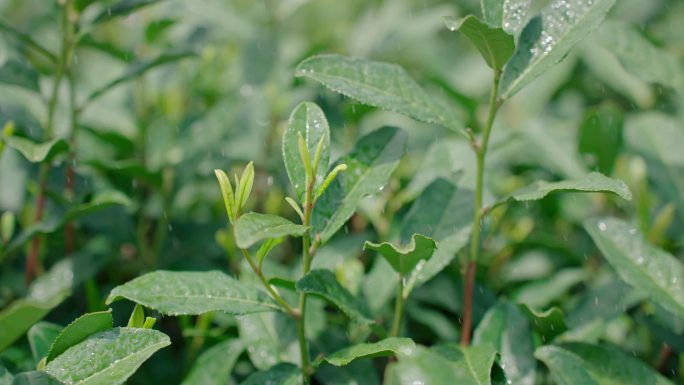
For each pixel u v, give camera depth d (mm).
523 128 979
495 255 917
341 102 992
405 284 823
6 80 883
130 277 932
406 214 873
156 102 1018
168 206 939
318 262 879
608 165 917
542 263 915
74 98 895
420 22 1091
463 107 1006
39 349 798
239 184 763
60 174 903
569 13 799
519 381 803
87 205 860
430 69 1084
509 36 770
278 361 819
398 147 804
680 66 909
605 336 856
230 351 823
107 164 897
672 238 906
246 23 1067
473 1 1210
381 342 768
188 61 1016
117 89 1009
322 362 787
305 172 781
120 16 886
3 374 763
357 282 853
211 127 971
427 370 787
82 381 740
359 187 795
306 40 1154
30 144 843
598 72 1051
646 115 958
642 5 1173
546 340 824
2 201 913
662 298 805
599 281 888
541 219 948
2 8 1123
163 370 870
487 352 788
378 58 1095
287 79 993
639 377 800
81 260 896
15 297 899
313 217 788
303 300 784
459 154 917
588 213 949
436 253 822
